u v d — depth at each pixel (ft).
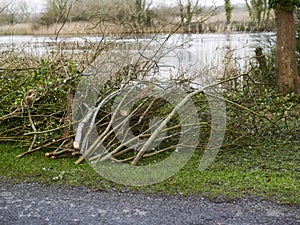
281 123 15.76
